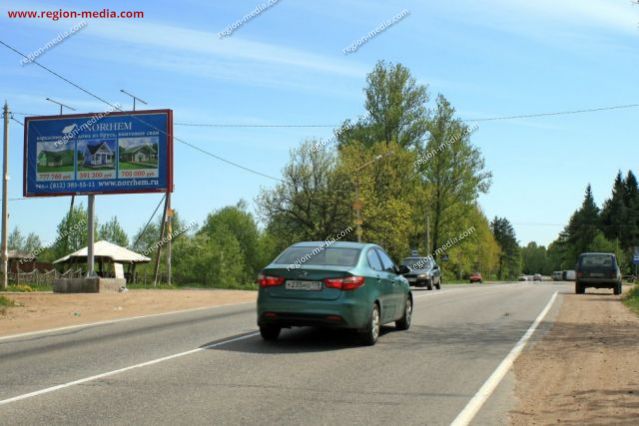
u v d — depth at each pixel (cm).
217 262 6525
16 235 6397
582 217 12962
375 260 1198
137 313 1712
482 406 688
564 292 3152
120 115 2805
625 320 1580
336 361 951
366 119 6153
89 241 2795
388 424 615
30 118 2883
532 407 686
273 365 915
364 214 4934
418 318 1588
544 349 1077
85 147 2831
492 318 1595
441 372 870
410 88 6122
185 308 1875
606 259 2928
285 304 1072
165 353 1012
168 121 2772
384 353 1026
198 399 708
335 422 620
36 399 706
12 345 1100
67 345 1098
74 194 2831
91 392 740
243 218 8819
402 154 5600
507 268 15525
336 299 1059
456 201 6253
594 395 739
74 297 2184
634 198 12419
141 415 639
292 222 5088
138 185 2780
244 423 614
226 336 1210
